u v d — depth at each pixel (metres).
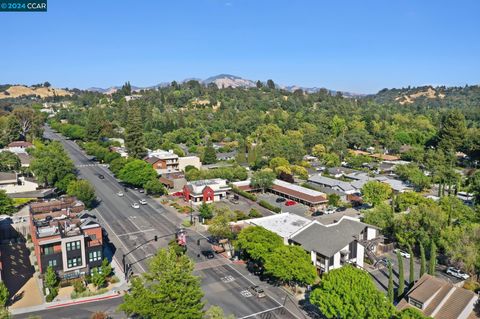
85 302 60.00
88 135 190.50
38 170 113.75
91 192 106.88
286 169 135.38
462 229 71.75
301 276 59.78
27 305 59.00
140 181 122.25
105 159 158.12
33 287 64.69
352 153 180.12
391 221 81.94
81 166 156.62
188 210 105.00
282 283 65.62
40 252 64.12
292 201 113.94
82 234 66.62
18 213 98.44
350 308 47.47
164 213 103.56
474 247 66.94
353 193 120.31
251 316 55.59
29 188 114.44
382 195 106.56
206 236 87.19
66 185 112.88
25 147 163.50
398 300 59.31
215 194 115.06
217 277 67.69
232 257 75.12
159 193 121.00
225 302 59.44
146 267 71.25
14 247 81.12
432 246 63.69
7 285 65.12
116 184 131.88
